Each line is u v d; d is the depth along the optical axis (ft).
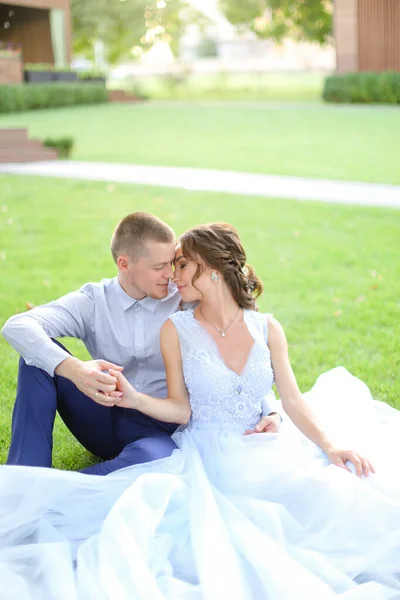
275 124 70.85
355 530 8.80
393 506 8.83
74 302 10.86
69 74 98.84
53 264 25.36
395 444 10.20
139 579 7.80
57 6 100.83
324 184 39.37
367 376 15.61
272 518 8.71
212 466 9.56
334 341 17.87
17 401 9.93
